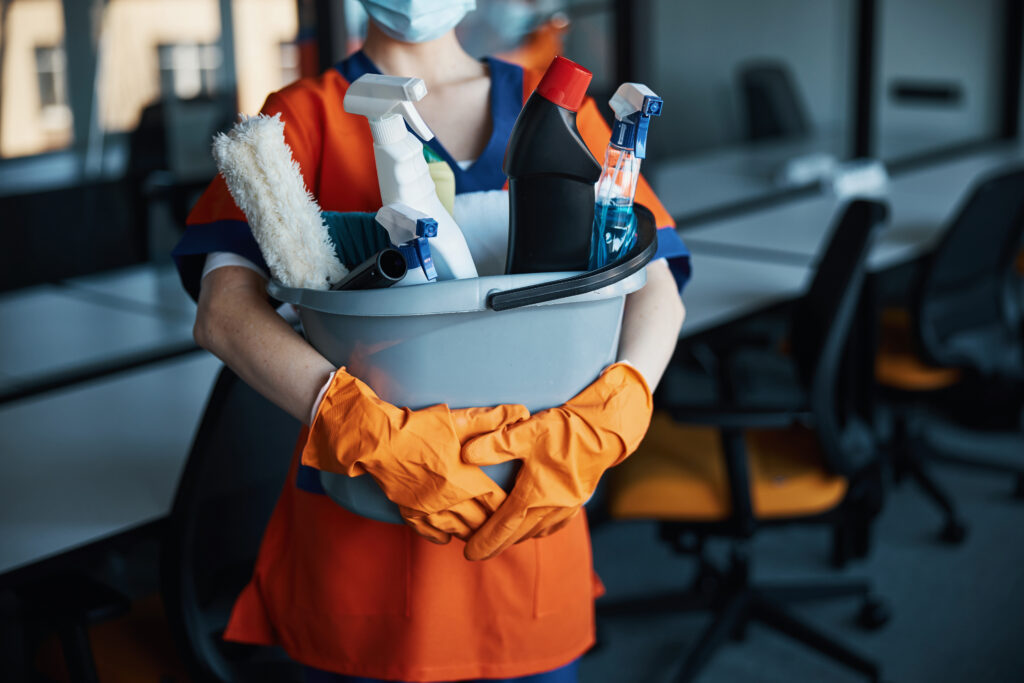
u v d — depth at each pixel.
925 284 2.38
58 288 2.25
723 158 4.25
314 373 0.88
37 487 1.39
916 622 2.21
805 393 1.82
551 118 0.79
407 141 0.82
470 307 0.79
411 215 0.79
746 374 3.61
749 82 4.62
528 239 0.82
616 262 0.83
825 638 2.00
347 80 1.05
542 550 1.07
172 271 2.41
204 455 1.19
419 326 0.82
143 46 2.18
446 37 1.05
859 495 1.93
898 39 5.02
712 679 2.04
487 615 1.06
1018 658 2.06
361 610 1.06
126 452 1.51
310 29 2.40
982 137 4.76
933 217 2.94
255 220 0.85
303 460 0.88
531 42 3.07
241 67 2.33
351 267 0.89
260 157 0.82
